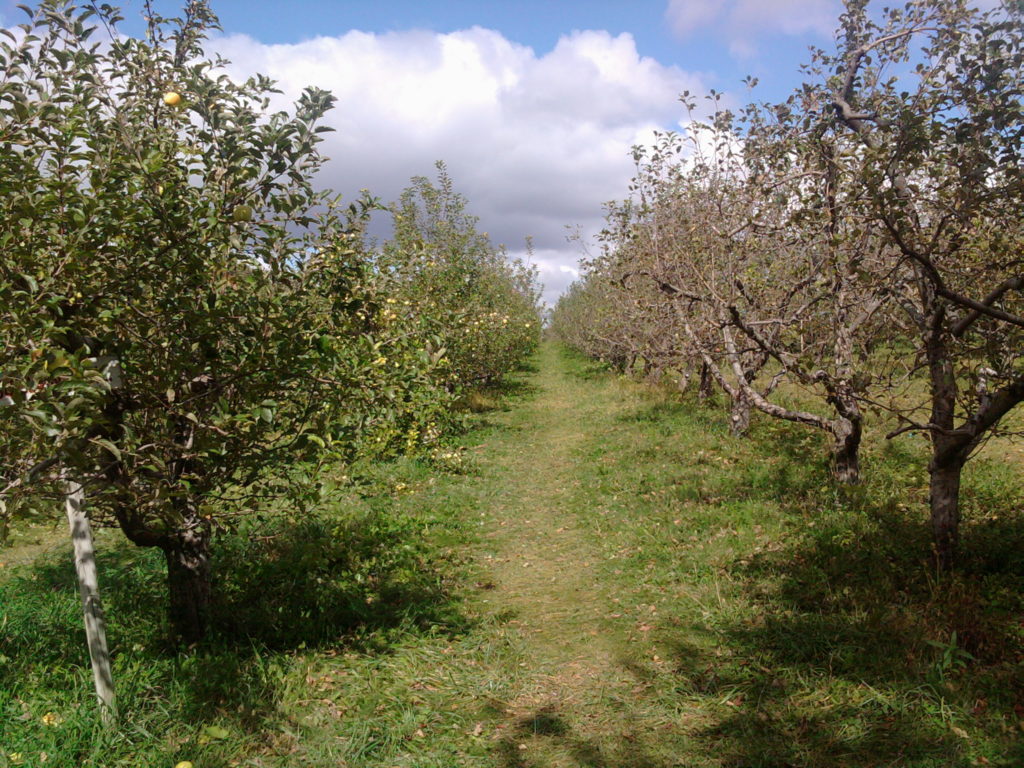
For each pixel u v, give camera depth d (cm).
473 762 353
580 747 364
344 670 448
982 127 394
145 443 379
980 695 369
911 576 525
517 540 767
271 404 347
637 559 656
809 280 644
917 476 758
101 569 652
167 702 381
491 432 1416
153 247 358
